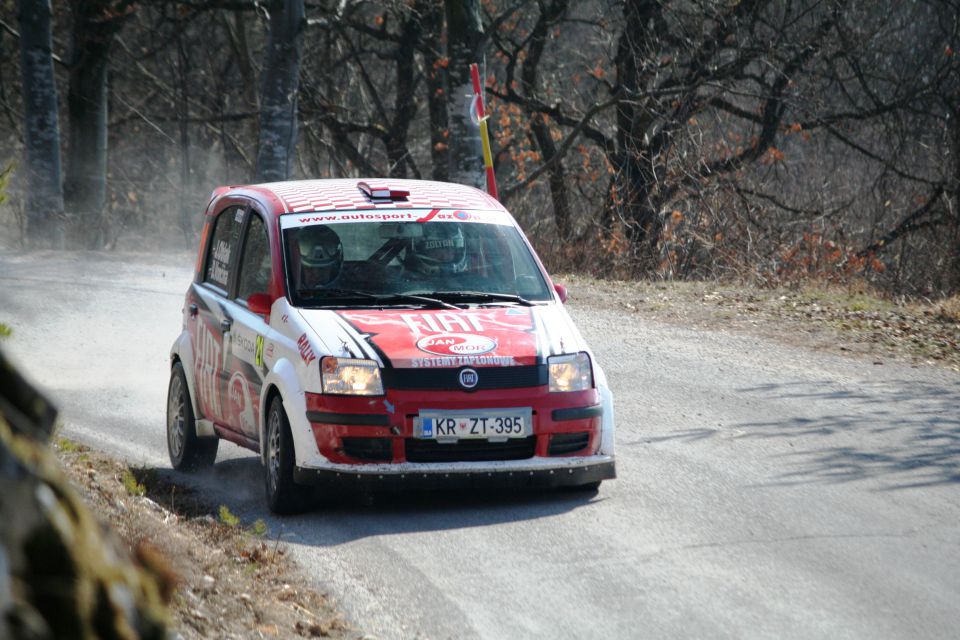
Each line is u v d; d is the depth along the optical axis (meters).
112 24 84.38
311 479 20.03
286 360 21.00
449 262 23.33
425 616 15.48
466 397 20.25
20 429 4.52
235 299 24.28
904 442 25.78
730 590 16.34
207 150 113.06
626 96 77.75
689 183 73.75
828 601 15.91
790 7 77.56
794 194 78.31
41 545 4.33
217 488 23.73
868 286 60.22
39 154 75.75
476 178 68.25
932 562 17.64
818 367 35.12
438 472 20.06
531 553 18.16
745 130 82.50
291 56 72.62
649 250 67.56
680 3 83.12
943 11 81.06
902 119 80.00
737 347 38.38
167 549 16.16
